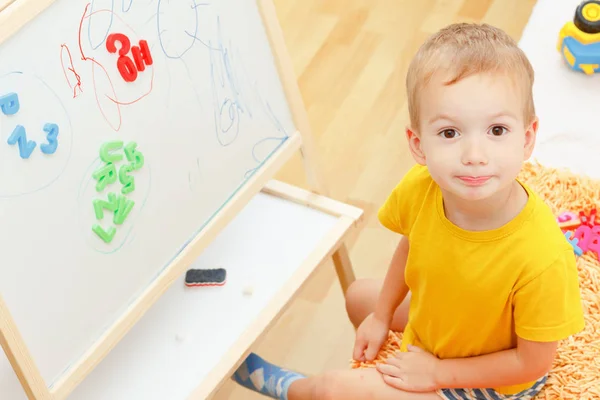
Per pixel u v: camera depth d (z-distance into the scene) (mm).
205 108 1184
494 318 1078
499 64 947
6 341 988
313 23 2373
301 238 1348
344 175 1996
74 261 1056
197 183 1197
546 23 1790
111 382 1203
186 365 1212
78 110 1021
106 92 1049
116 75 1057
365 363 1286
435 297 1119
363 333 1307
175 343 1239
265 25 1242
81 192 1045
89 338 1100
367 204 1933
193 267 1326
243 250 1344
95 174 1054
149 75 1097
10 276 990
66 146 1016
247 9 1216
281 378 1319
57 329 1057
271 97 1288
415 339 1220
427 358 1169
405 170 1989
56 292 1044
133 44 1069
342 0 2426
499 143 955
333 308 1760
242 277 1307
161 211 1154
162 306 1286
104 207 1073
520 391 1147
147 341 1245
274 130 1309
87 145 1039
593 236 1342
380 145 2049
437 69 958
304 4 2430
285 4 2438
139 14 1071
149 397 1182
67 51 997
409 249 1156
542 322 1030
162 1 1097
